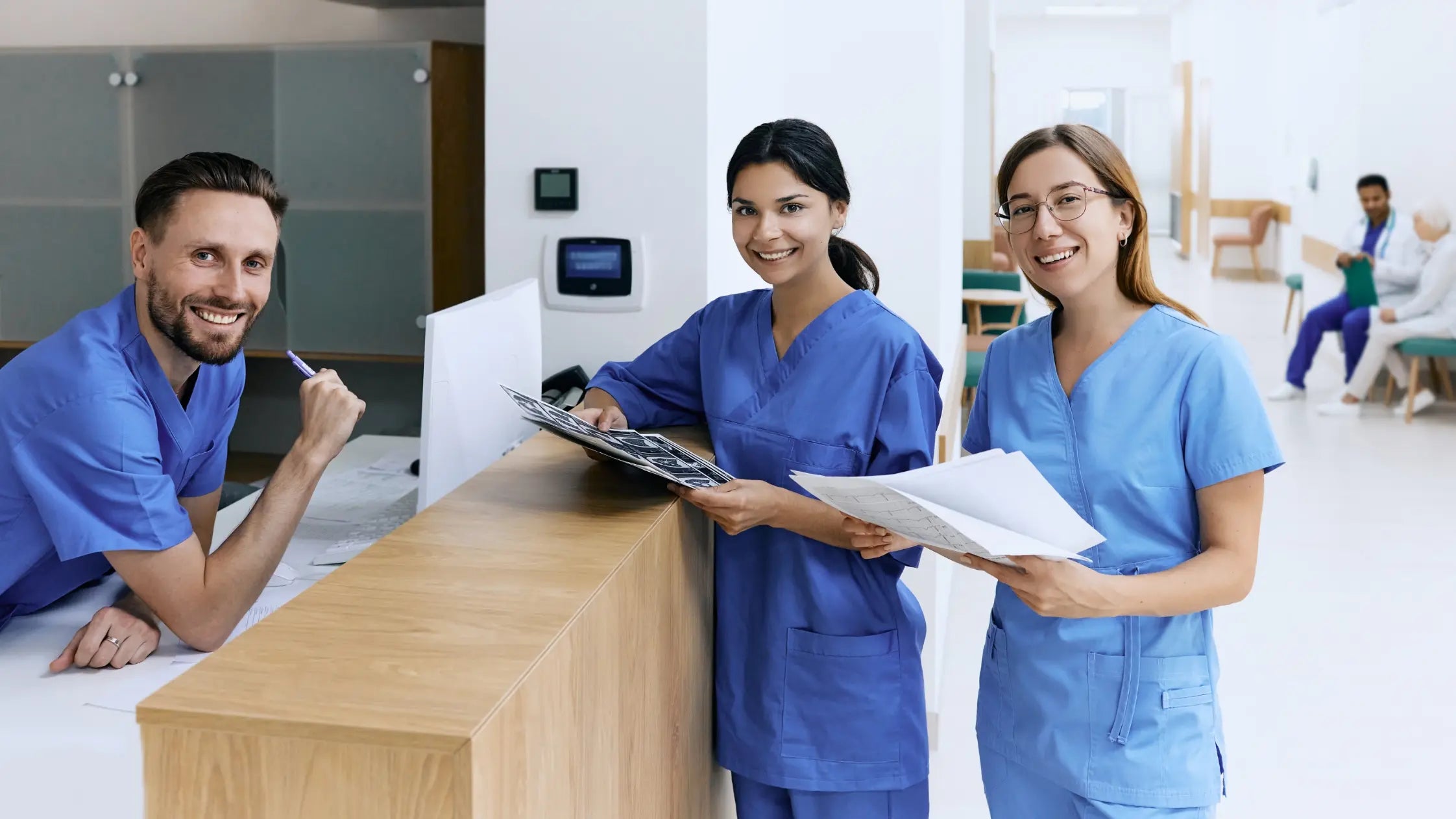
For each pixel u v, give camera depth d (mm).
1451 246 7430
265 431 5059
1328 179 9266
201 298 1659
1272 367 9297
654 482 1818
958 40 4613
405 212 4203
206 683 1057
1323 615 4352
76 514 1659
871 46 3248
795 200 1762
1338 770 3186
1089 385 1687
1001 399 1801
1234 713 3547
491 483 1803
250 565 1734
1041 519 1449
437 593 1306
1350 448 6906
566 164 2547
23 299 4484
